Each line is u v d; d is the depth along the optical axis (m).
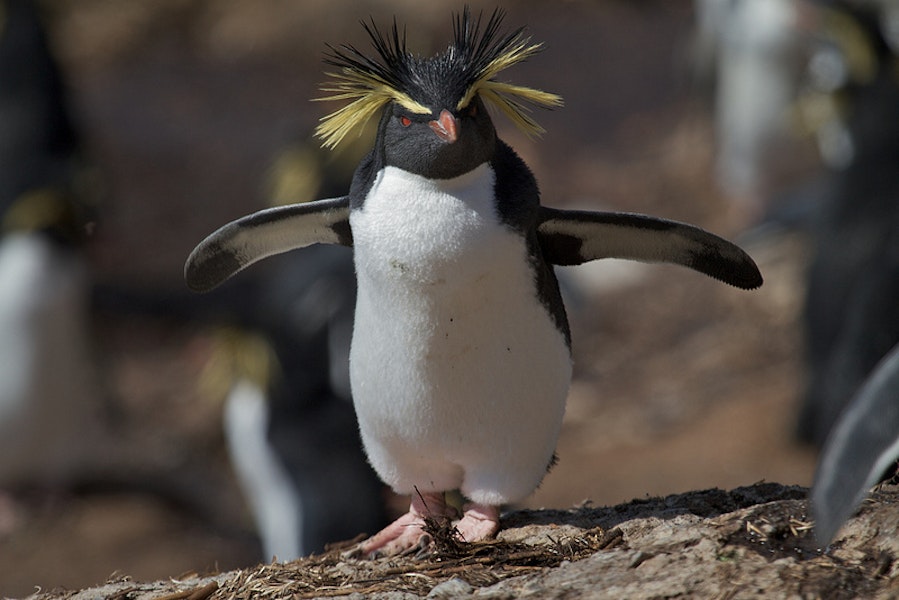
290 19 43.75
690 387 25.09
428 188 7.90
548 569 7.95
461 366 8.11
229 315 18.25
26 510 21.64
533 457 8.55
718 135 31.50
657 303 28.34
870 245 19.98
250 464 18.38
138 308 20.88
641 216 8.30
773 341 25.98
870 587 7.14
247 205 33.88
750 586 7.17
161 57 43.94
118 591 8.81
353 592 7.99
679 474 20.86
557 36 43.78
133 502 22.17
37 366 20.80
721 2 30.31
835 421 20.34
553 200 32.44
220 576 8.98
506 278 7.93
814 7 23.20
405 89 7.93
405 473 8.91
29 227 20.47
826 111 21.75
